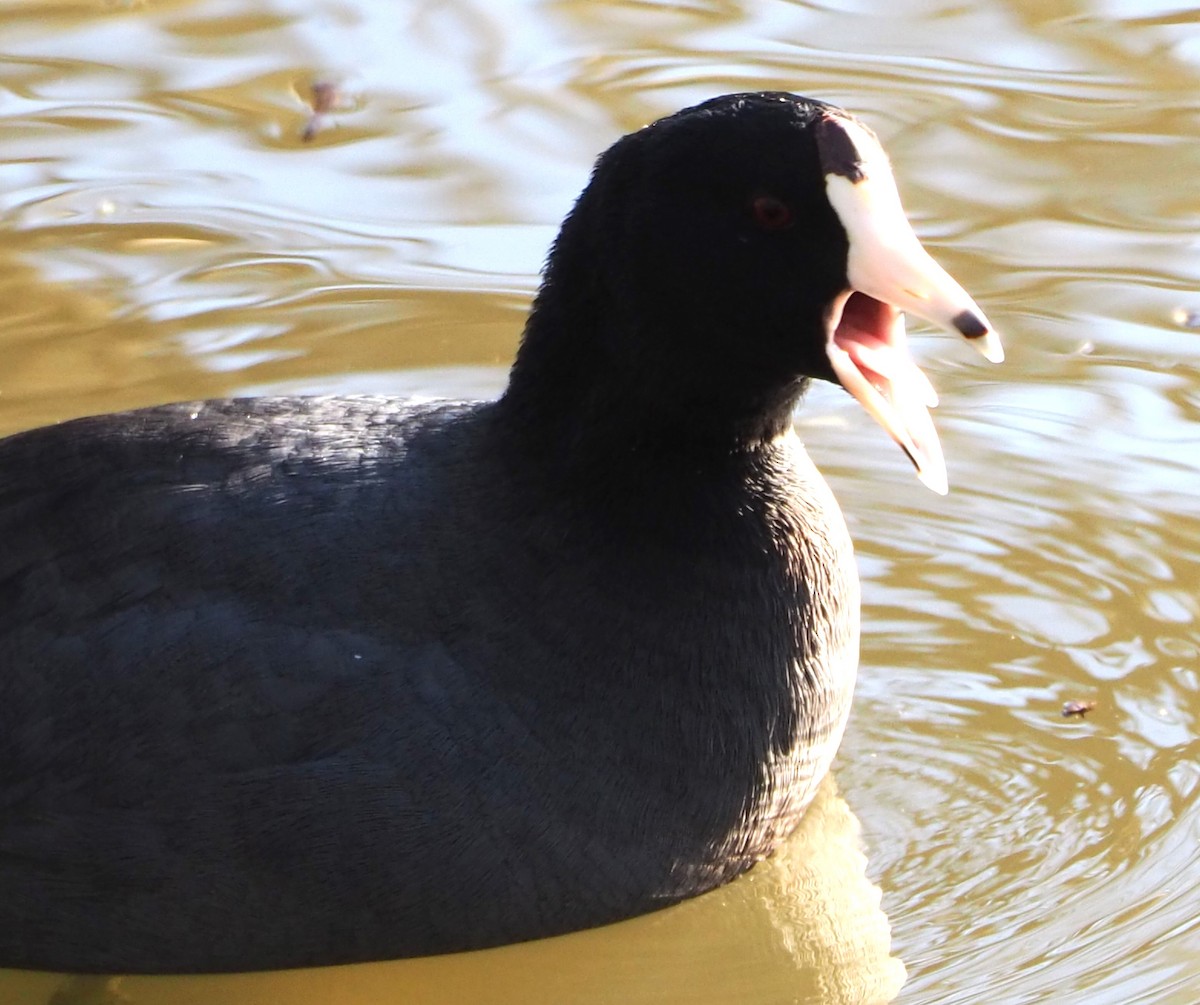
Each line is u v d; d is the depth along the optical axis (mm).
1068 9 17656
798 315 8695
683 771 8922
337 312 14039
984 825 9852
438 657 8672
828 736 9477
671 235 8734
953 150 15672
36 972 9062
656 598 9000
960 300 8406
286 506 8867
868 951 9062
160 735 8586
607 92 16375
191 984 8953
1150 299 14023
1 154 15812
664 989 8945
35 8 18031
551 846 8734
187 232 14930
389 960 8953
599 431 9078
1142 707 10641
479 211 15109
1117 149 15664
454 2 17922
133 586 8789
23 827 8703
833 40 17266
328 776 8492
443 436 9305
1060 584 11602
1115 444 12719
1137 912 9133
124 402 12961
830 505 9617
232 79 16844
